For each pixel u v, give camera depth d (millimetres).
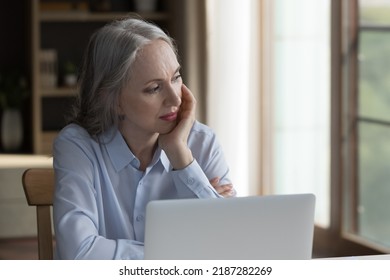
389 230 7012
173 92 3215
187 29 8734
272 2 8578
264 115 8734
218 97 8664
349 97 7523
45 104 9609
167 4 9430
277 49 8547
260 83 8742
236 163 8695
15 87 9234
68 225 3100
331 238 7840
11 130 9305
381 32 6992
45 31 9477
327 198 8008
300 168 8359
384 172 7031
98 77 3264
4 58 9508
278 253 2725
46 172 3561
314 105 8109
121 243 3041
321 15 7918
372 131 7195
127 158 3357
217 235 2654
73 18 9141
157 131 3254
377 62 7074
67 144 3330
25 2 9359
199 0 8695
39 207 3541
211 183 3570
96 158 3355
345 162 7625
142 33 3213
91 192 3244
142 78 3180
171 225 2611
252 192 8836
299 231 2738
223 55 8633
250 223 2678
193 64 8734
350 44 7461
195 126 3688
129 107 3234
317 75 8039
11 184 8633
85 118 3393
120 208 3363
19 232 8742
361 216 7457
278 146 8641
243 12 8617
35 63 8977
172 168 3414
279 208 2699
